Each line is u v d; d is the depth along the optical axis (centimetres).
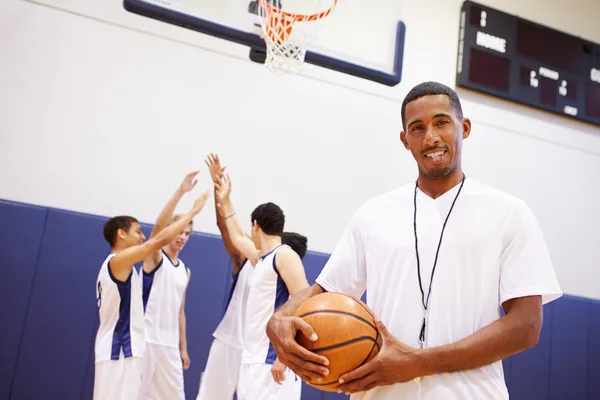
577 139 634
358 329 130
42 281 416
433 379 131
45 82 446
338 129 533
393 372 124
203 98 490
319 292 156
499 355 127
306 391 471
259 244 375
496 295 138
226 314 403
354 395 146
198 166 479
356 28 432
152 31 483
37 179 433
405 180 552
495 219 141
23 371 400
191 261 454
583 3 668
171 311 406
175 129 477
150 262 403
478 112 589
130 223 369
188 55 491
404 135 157
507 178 589
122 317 337
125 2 321
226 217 403
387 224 152
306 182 512
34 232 420
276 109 513
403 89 564
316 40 406
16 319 405
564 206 611
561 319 564
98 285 347
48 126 442
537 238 138
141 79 473
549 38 629
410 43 575
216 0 345
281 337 135
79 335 419
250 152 497
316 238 507
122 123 462
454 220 144
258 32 351
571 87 630
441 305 138
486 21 600
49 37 452
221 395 386
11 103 435
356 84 547
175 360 401
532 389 534
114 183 453
